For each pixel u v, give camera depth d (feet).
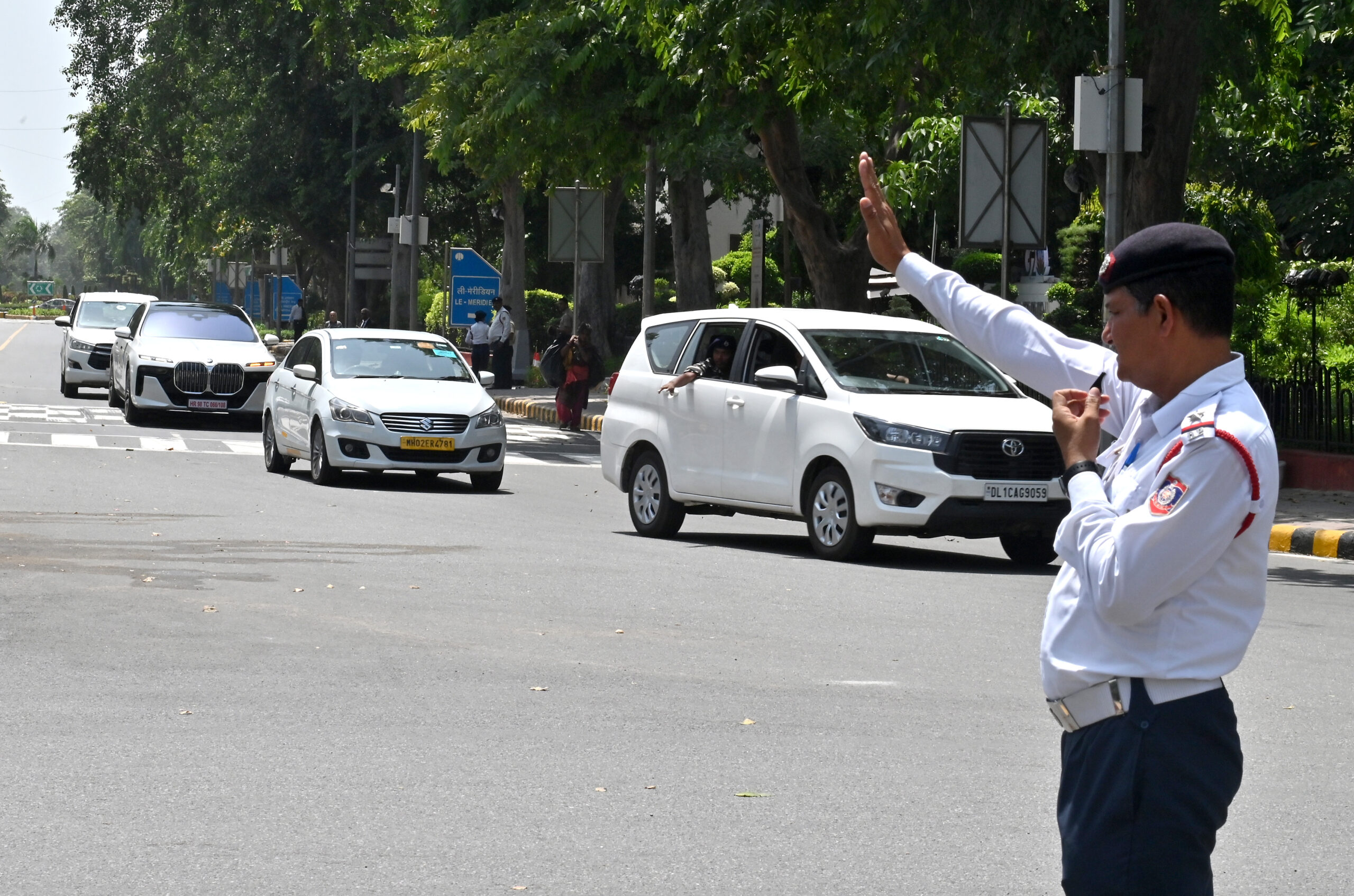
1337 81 89.56
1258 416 11.64
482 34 110.83
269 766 26.32
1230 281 11.90
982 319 13.53
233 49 216.54
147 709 30.14
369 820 23.52
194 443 96.63
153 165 239.91
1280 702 32.83
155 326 111.96
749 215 198.80
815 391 55.77
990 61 72.28
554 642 37.65
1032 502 52.21
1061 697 12.19
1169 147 71.61
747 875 21.36
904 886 20.99
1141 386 12.28
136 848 22.04
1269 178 99.19
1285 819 24.62
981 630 40.63
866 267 105.91
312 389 79.36
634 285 248.52
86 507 62.69
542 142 109.09
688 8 86.02
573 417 120.98
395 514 64.95
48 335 333.01
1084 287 125.18
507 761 26.94
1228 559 11.71
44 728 28.55
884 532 53.57
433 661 35.12
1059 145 103.55
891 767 27.02
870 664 35.81
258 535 56.24
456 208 241.55
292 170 222.07
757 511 58.08
